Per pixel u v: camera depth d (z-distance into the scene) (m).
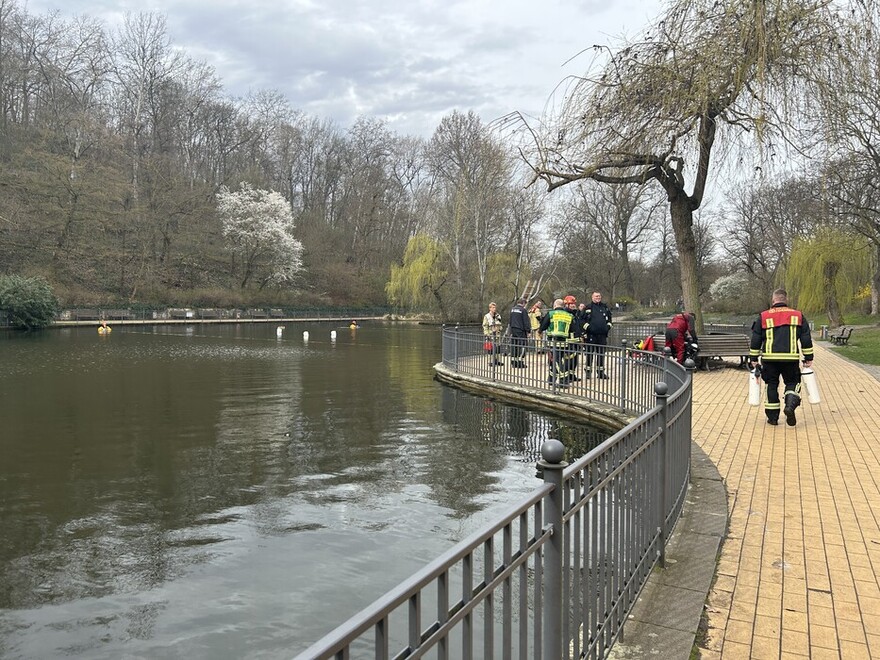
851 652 3.27
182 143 66.75
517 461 9.35
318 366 22.73
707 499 5.79
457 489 8.00
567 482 2.71
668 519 4.68
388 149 77.31
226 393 16.11
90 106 57.94
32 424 12.04
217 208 66.00
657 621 3.55
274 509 7.26
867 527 5.14
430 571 1.71
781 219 44.66
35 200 51.31
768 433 8.84
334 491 7.92
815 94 13.41
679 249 17.05
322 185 78.31
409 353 28.45
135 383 17.92
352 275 73.25
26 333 40.62
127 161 58.88
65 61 56.44
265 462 9.29
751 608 3.76
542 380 14.25
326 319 64.81
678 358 14.40
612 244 57.38
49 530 6.61
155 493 7.85
